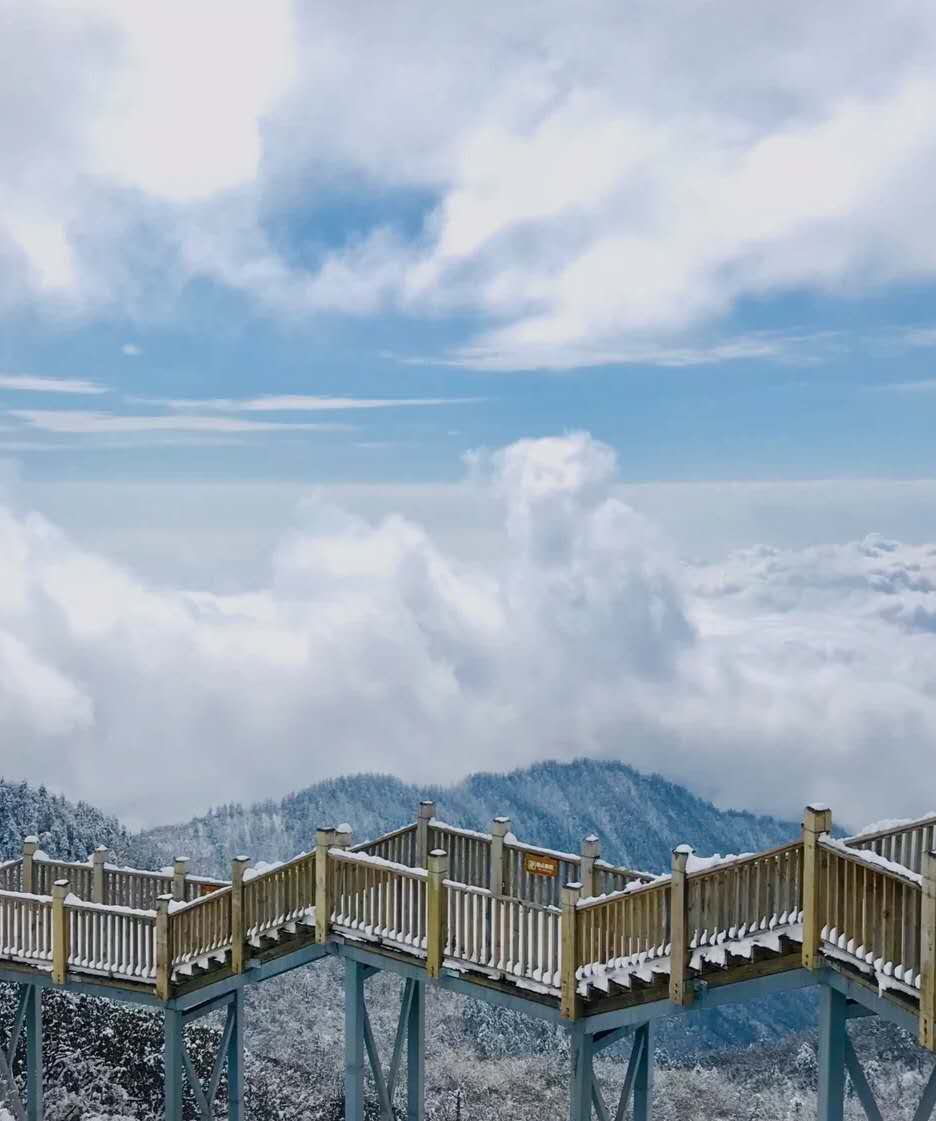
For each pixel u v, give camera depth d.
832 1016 11.71
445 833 16.45
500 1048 40.41
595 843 14.84
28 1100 18.62
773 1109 38.34
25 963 17.19
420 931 14.35
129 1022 30.47
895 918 10.70
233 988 16.03
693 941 12.35
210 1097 16.89
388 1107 15.47
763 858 11.90
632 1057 14.88
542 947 13.54
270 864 16.25
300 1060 39.72
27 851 18.41
